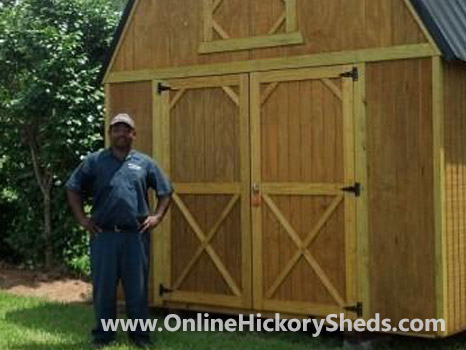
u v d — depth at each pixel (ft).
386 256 19.67
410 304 19.35
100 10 31.01
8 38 29.25
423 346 20.44
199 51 22.56
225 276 22.13
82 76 29.09
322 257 20.58
